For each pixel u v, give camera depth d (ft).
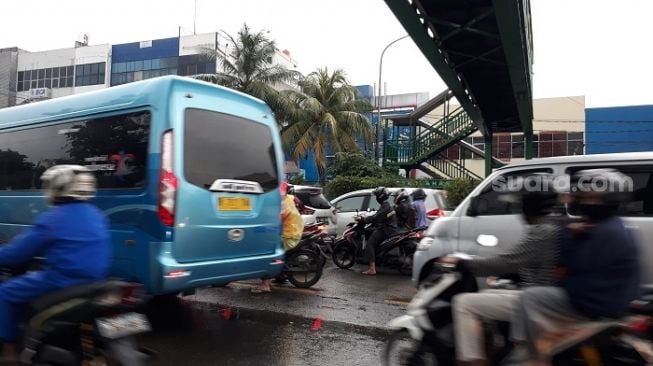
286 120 94.48
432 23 44.14
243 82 93.71
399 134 95.04
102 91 18.49
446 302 11.75
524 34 43.70
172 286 15.78
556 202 10.70
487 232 17.84
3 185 21.59
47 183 10.83
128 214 16.38
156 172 15.99
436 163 93.86
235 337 17.62
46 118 20.22
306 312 21.12
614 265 9.16
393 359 13.08
